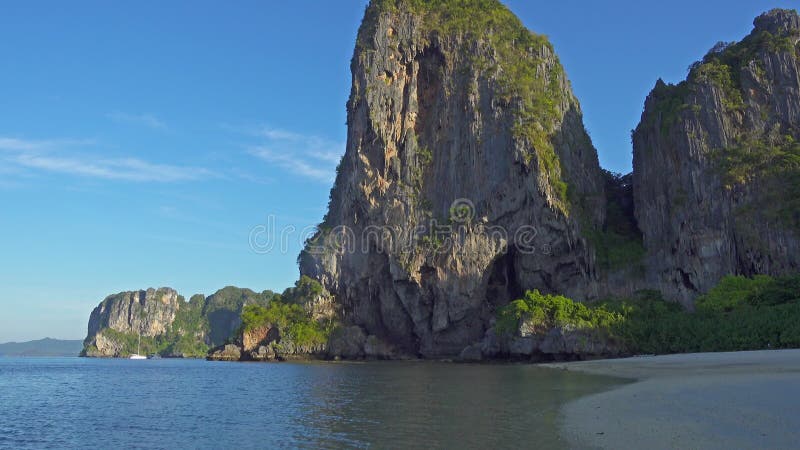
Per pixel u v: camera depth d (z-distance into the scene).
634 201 96.06
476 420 26.39
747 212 77.81
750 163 80.94
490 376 52.75
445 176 104.12
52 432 29.78
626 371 48.44
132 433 28.59
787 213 75.00
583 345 70.19
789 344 55.69
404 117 110.50
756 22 95.75
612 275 89.69
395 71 111.75
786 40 88.12
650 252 89.06
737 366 43.03
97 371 95.12
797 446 16.67
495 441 21.36
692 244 82.38
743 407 23.12
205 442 25.33
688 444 18.09
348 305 112.50
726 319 63.44
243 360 115.06
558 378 46.66
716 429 19.75
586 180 101.88
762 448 16.78
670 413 23.69
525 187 94.81
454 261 97.19
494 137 99.56
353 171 110.31
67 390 55.06
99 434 28.70
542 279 93.94
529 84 103.19
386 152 108.69
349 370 70.81
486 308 97.94
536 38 110.75
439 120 108.00
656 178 90.81
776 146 82.38
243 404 38.00
